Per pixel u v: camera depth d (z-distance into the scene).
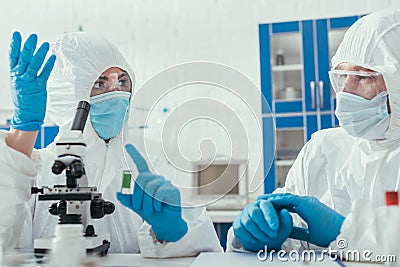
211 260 1.05
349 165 1.52
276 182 2.91
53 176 1.57
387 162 1.45
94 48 1.61
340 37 2.96
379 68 1.37
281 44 3.05
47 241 1.09
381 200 1.42
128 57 3.57
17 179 1.28
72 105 1.65
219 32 3.48
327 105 2.89
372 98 1.39
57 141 1.08
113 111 1.53
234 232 1.17
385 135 1.44
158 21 3.57
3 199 1.26
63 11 3.66
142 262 1.09
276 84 3.04
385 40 1.38
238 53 3.44
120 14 3.62
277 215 1.13
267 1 3.43
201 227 1.29
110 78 1.55
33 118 1.29
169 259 1.16
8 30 3.68
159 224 1.16
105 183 1.58
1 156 1.26
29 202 1.49
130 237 1.59
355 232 1.06
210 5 3.51
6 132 1.31
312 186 1.57
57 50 1.64
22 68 1.25
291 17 3.38
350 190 1.49
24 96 1.26
